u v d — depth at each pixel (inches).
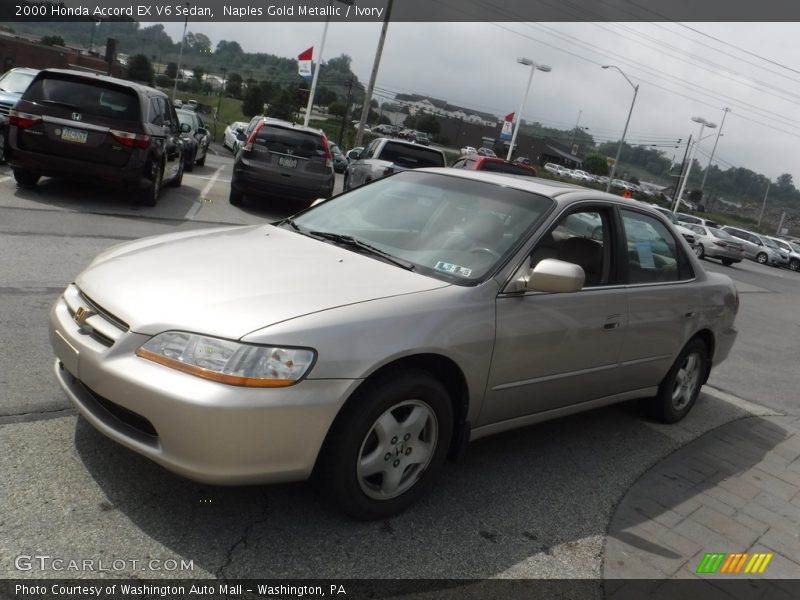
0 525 104.0
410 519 125.9
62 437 131.8
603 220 165.0
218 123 2368.4
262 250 138.2
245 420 100.9
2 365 159.2
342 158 1344.7
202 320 106.7
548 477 154.3
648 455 177.8
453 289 128.9
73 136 373.7
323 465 112.5
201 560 104.3
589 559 124.4
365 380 113.0
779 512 157.3
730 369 299.3
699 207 3614.7
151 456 105.4
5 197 371.2
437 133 4163.4
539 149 4357.8
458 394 132.0
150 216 393.4
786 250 1464.1
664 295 178.5
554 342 144.3
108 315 114.2
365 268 132.3
